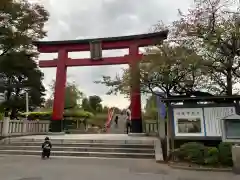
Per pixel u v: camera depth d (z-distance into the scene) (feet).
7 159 39.24
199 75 46.19
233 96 36.68
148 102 70.79
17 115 98.22
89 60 69.77
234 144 32.53
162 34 59.72
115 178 25.26
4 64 89.51
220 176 26.89
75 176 26.09
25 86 99.71
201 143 35.58
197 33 44.78
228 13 43.16
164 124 47.88
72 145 47.21
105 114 128.47
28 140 51.88
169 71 46.24
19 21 69.62
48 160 38.29
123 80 53.26
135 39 65.41
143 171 29.37
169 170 30.22
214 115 36.60
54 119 69.31
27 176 25.94
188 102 39.06
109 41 68.08
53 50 72.38
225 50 43.47
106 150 44.29
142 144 45.01
